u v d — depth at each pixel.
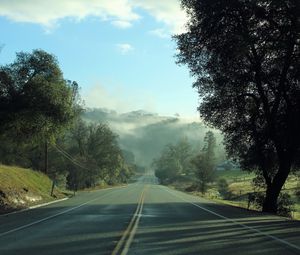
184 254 12.27
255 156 35.81
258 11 27.77
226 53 29.66
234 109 35.53
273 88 32.53
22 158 69.25
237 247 13.60
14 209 29.05
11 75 36.47
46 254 12.04
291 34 27.89
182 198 51.59
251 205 44.25
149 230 17.89
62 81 38.38
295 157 35.16
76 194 58.91
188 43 32.06
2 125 36.59
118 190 81.06
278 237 16.05
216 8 29.08
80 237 15.58
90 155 99.81
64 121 38.41
